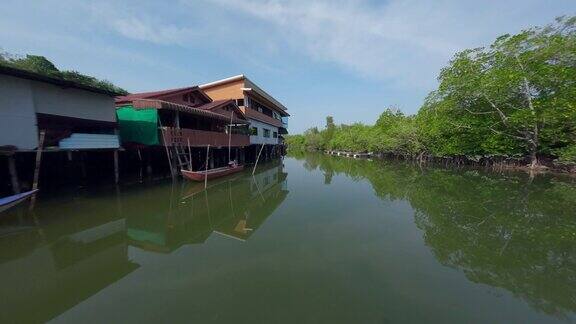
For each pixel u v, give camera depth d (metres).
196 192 15.89
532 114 22.62
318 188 18.12
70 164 15.05
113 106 15.70
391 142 42.66
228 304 5.33
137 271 6.66
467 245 8.42
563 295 5.81
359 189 17.77
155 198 14.00
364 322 4.84
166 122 19.62
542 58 22.56
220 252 7.77
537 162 26.25
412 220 10.93
